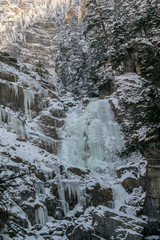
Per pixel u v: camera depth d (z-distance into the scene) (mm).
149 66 23344
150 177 20094
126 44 40656
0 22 100375
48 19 99500
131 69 39938
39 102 36875
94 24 44469
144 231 19250
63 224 22359
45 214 23391
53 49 89500
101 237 19766
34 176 25562
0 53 41656
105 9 44812
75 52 51219
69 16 90812
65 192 26422
